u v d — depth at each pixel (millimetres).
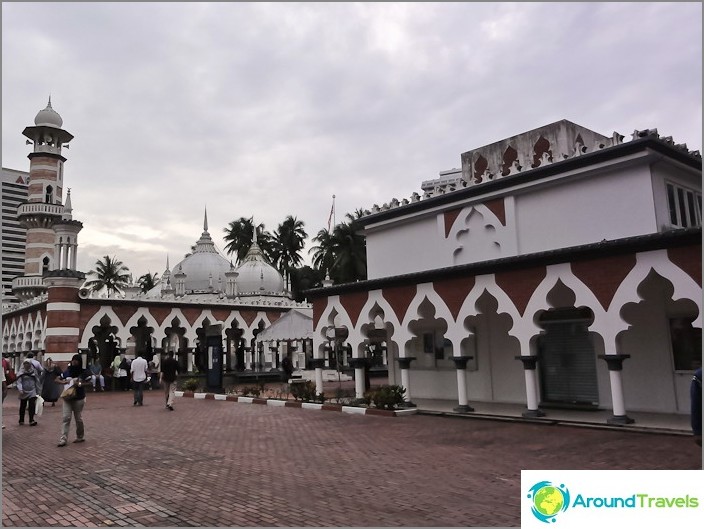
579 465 8812
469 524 6012
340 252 51938
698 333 13188
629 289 12125
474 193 16656
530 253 14820
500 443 10969
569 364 15641
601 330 12578
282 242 68188
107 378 29453
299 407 18516
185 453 10375
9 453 10742
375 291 18125
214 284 45375
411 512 6461
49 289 28594
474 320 18219
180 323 33719
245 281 46312
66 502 7145
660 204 13367
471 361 18266
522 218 15633
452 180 24516
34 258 43531
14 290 42375
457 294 15656
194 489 7648
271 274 47062
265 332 28500
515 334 14211
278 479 8188
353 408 16734
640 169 13398
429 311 17297
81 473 8820
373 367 39438
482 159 19031
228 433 12930
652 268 11797
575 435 11594
